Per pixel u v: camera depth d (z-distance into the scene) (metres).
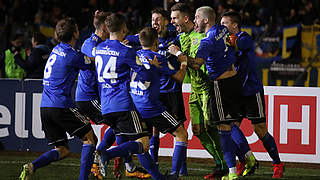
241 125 21.64
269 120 21.45
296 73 35.41
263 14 37.47
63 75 15.78
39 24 37.06
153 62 15.35
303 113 21.19
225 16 18.11
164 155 22.33
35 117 23.52
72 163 21.19
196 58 16.11
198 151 22.03
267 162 22.17
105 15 17.16
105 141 18.03
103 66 15.06
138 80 15.71
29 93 23.55
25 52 30.17
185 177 18.69
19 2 42.03
